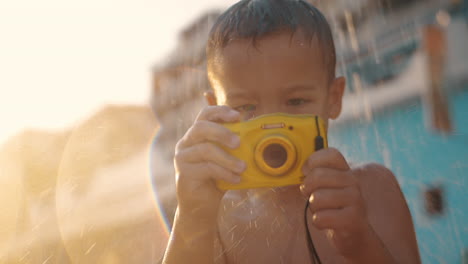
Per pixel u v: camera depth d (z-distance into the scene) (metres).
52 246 2.42
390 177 1.67
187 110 3.60
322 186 1.19
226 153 1.26
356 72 4.83
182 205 1.32
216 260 1.60
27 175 2.52
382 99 4.82
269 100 1.51
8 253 2.43
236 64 1.52
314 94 1.55
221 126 1.27
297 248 1.55
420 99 4.65
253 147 1.25
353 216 1.17
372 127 4.74
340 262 1.50
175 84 4.10
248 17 1.58
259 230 1.60
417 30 4.74
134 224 2.32
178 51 4.26
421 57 4.71
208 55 1.71
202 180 1.29
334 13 4.65
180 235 1.32
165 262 1.36
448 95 4.50
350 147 4.71
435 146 4.34
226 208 1.64
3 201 2.47
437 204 3.97
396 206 1.57
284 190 1.62
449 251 3.52
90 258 2.30
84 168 2.51
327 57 1.65
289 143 1.21
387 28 4.75
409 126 4.52
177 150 1.34
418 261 1.51
